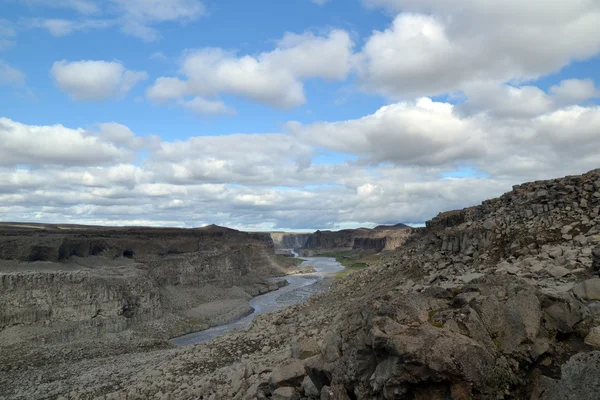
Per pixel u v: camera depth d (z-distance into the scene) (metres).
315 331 29.78
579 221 24.22
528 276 19.08
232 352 32.31
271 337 33.28
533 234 25.11
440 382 9.15
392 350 9.69
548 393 9.13
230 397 21.56
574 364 9.02
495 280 12.21
